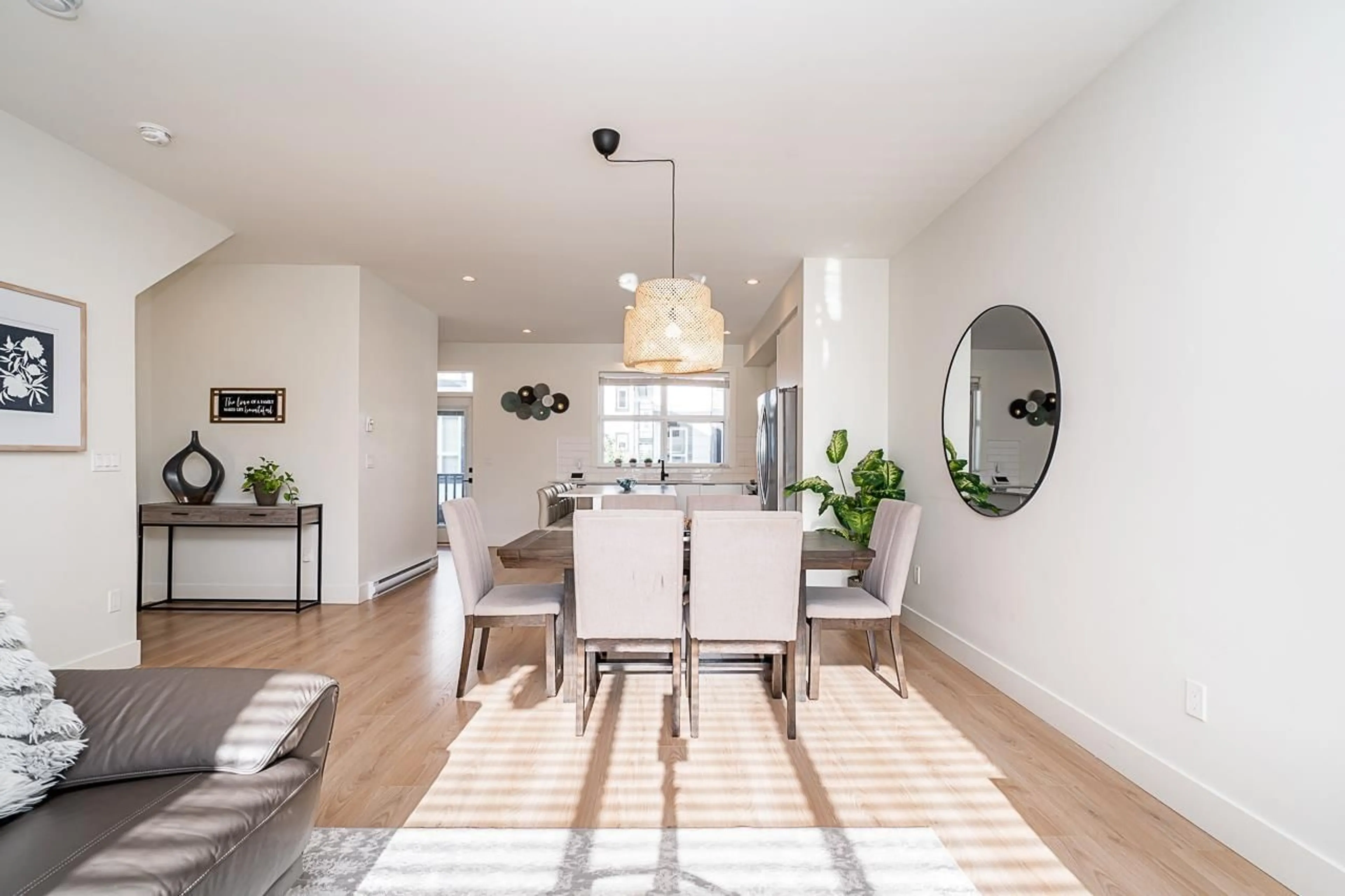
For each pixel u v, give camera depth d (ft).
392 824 6.40
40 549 9.53
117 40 7.34
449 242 14.37
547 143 9.77
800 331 15.79
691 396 28.53
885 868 5.73
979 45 7.41
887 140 9.68
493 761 7.79
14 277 9.14
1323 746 5.25
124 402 10.94
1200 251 6.49
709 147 9.89
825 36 7.25
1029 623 9.48
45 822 3.88
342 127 9.33
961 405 11.58
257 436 16.17
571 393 28.14
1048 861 5.84
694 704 8.60
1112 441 7.75
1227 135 6.18
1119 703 7.60
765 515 8.47
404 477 19.27
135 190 11.16
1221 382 6.23
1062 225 8.76
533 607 10.04
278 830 4.38
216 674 5.16
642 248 14.69
